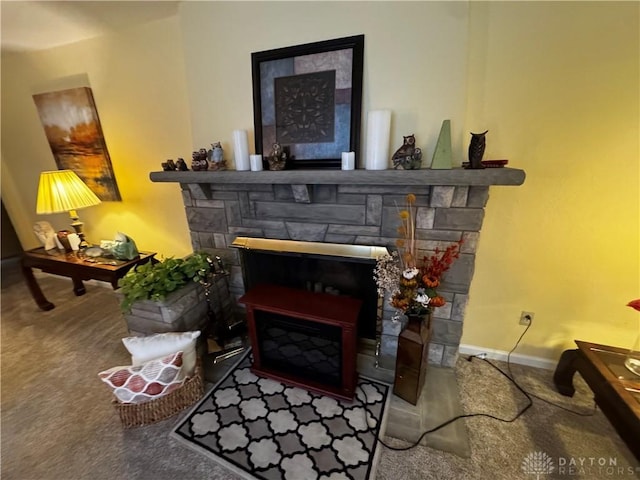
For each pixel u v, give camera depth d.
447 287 1.58
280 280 1.97
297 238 1.77
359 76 1.42
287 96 1.57
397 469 1.22
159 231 2.52
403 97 1.41
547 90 1.30
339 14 1.40
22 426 1.46
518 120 1.37
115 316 2.45
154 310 1.69
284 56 1.52
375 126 1.36
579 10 1.18
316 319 1.45
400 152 1.34
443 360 1.76
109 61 2.06
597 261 1.47
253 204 1.81
